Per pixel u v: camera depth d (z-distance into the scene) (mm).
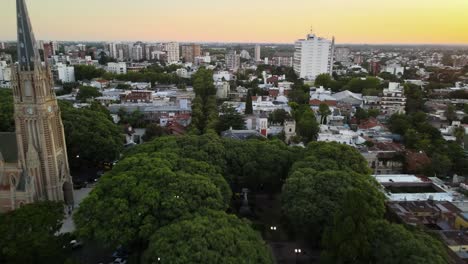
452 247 87000
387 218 105188
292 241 100938
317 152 118812
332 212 88188
